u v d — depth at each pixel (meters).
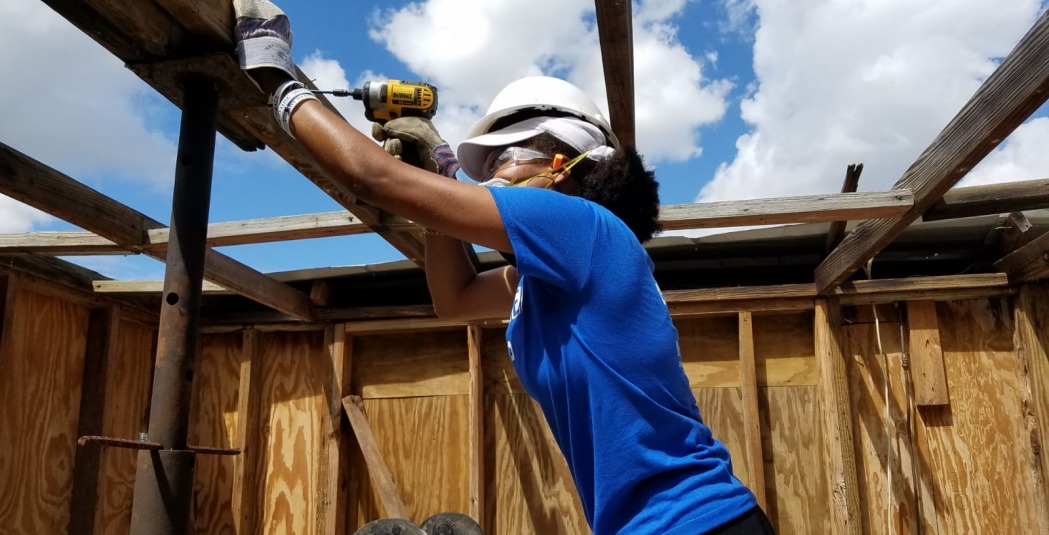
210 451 2.22
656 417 1.18
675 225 3.50
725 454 1.28
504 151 1.46
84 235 3.88
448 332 5.20
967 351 4.55
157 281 4.76
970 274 4.56
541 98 1.46
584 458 1.22
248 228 3.75
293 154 2.72
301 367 5.33
